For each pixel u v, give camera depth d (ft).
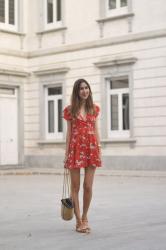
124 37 69.26
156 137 65.72
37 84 79.87
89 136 24.52
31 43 80.89
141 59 67.46
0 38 78.13
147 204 34.81
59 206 34.60
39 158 78.79
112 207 33.47
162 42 65.57
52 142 77.00
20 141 79.92
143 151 66.90
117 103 70.64
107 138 70.79
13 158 79.15
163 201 36.42
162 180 54.70
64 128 76.13
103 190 44.75
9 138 78.74
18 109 80.12
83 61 74.13
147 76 66.85
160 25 65.77
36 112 79.87
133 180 55.21
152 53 66.49
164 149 65.00
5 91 78.89
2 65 77.97
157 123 65.72
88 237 23.22
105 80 71.77
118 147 69.41
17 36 80.38
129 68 68.64
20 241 22.50
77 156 24.32
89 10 73.61
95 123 24.95
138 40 67.92
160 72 65.67
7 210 32.83
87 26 73.77
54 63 77.87
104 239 22.70
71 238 23.06
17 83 79.56
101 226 26.13
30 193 43.29
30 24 81.10
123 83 70.08
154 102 66.08
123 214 30.30
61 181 55.93
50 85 78.64
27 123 80.79
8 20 79.97
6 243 22.08
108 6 71.87
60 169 74.18
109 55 71.10
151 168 65.98
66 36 76.38
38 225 26.84
